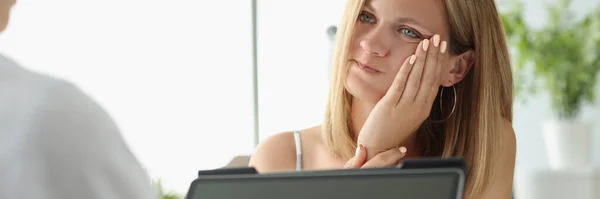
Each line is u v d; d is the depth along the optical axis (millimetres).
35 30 4617
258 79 5031
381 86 1267
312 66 5031
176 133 4887
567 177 3934
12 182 640
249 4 5008
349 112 1344
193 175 4875
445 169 583
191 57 4914
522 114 4777
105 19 4738
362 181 605
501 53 1324
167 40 4867
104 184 665
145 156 4824
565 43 4121
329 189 612
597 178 3896
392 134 1241
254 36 5004
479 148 1304
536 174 3980
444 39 1271
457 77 1298
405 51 1253
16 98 667
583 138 4031
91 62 4719
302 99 5047
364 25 1274
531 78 4605
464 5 1269
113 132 690
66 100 666
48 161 643
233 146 4977
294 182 630
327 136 1375
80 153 652
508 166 1346
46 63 4633
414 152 1355
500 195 1325
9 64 695
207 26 4938
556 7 4320
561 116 4219
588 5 4453
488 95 1305
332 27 1670
